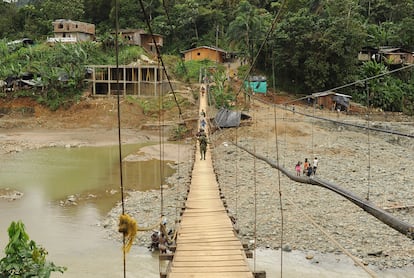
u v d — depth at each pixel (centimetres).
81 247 1314
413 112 4275
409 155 2705
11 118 4012
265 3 5909
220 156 2616
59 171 2423
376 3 5931
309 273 1106
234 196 1766
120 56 4503
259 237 1322
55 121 3925
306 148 2772
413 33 5019
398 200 1683
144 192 1973
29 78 4288
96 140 3447
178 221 966
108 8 6050
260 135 3047
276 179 2041
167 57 4912
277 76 4472
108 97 4106
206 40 5478
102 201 1833
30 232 1442
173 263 727
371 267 1139
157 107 3897
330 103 4012
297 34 4100
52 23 5559
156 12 5900
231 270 698
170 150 3017
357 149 2780
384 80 4409
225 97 3822
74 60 4275
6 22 6172
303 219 1466
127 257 1230
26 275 553
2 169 2445
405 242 1286
